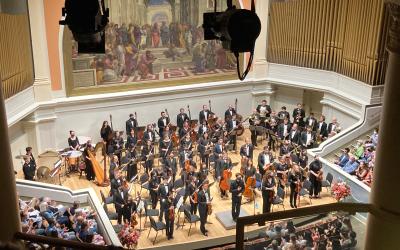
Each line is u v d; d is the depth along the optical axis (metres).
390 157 2.82
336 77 16.08
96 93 15.70
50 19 14.55
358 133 14.73
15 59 13.36
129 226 10.74
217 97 17.53
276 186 13.14
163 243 11.10
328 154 14.48
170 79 16.66
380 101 14.73
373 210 2.91
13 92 13.33
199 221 12.14
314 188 12.91
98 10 4.61
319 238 6.78
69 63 15.12
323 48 16.17
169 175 12.52
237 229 2.85
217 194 13.32
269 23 17.38
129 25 15.55
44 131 15.09
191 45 16.62
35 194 11.62
